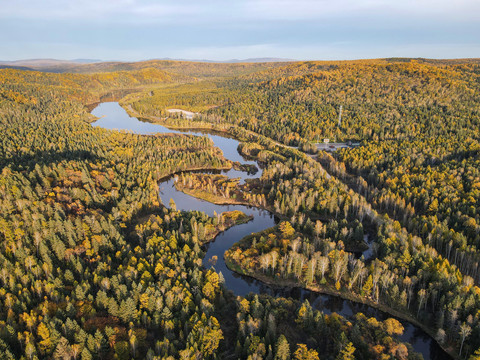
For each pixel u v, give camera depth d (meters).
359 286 119.56
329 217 175.62
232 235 164.00
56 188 163.50
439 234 138.00
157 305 96.00
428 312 108.44
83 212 148.88
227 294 111.81
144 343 86.94
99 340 82.12
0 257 110.50
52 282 103.06
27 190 154.75
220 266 138.50
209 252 148.62
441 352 97.31
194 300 103.88
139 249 126.88
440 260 120.50
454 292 102.62
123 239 139.88
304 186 197.00
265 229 164.25
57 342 81.00
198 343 84.19
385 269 118.69
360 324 93.19
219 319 99.88
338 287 119.56
